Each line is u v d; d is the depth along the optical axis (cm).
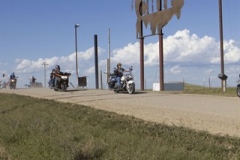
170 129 1049
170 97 2020
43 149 877
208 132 1003
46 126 1119
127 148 827
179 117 1278
